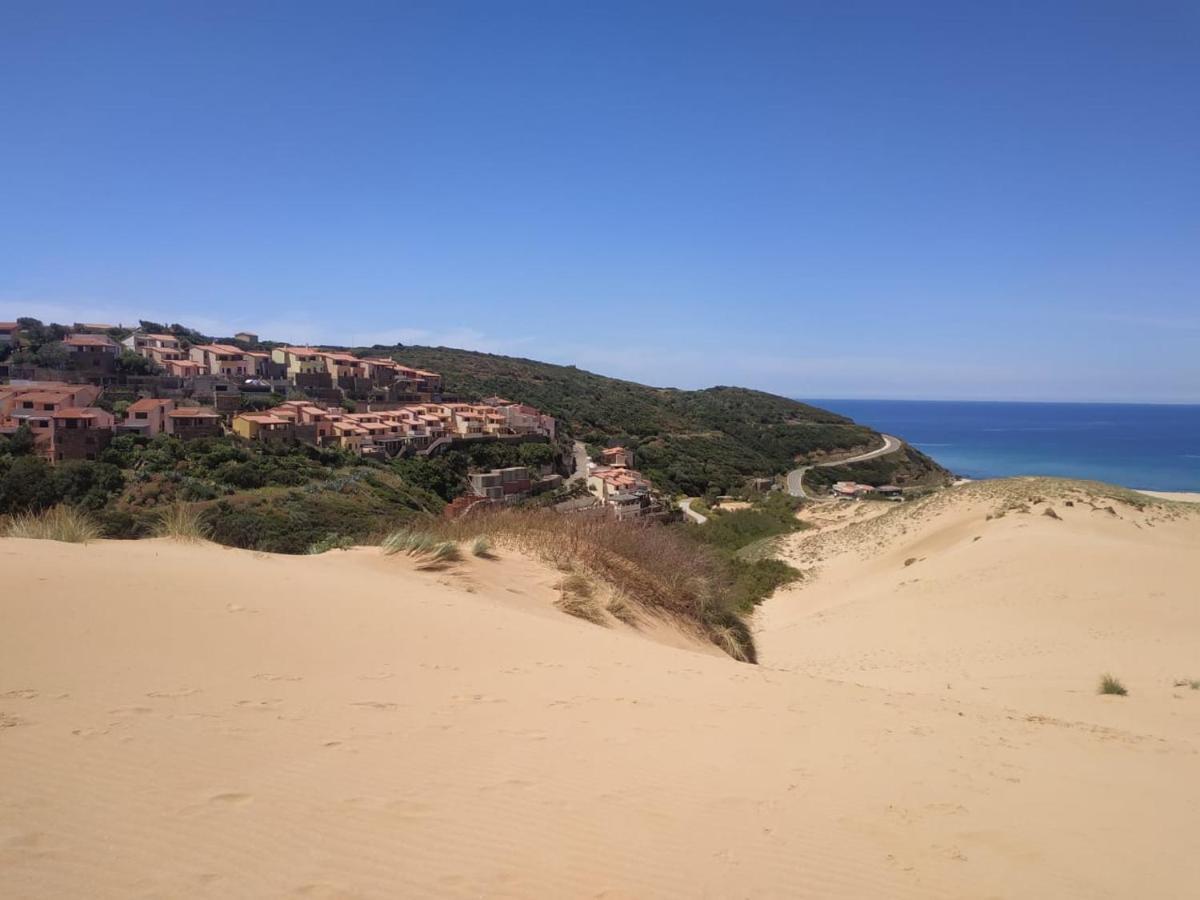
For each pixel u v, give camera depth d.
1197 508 36.88
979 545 30.56
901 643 19.94
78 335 80.50
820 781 4.86
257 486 47.03
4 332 78.06
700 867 3.52
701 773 4.73
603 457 86.88
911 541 37.59
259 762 3.91
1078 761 6.26
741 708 6.53
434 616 7.86
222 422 60.97
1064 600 21.84
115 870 2.79
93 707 4.25
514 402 108.94
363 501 46.19
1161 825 4.81
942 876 3.75
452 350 158.38
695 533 49.88
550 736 5.03
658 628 12.19
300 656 5.89
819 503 60.69
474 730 4.93
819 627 24.12
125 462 46.88
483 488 63.81
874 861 3.82
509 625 8.24
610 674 7.05
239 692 4.92
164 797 3.39
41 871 2.71
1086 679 14.06
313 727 4.53
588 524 14.67
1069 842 4.33
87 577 6.49
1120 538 30.47
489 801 3.87
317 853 3.12
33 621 5.34
